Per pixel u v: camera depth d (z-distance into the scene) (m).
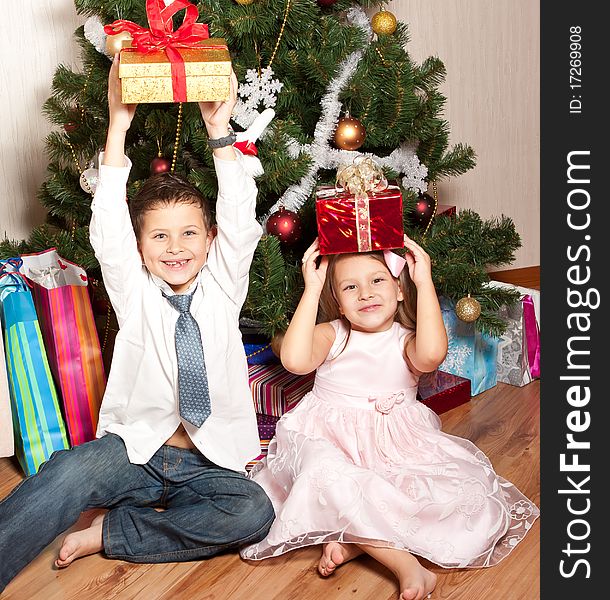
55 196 2.15
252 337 2.16
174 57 1.49
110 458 1.62
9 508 1.50
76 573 1.57
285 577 1.55
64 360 1.86
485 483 1.65
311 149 1.98
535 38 2.79
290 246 2.03
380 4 2.34
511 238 2.21
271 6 1.88
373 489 1.56
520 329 2.30
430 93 2.11
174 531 1.57
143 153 2.07
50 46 2.48
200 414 1.61
